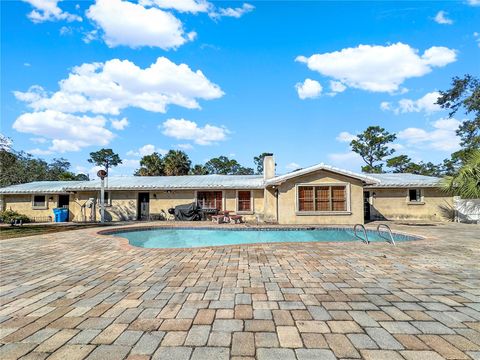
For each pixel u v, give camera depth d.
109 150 61.19
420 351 2.63
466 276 5.26
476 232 12.28
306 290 4.46
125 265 6.27
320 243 9.26
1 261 6.76
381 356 2.54
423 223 17.22
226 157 56.19
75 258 7.06
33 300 4.07
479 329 3.08
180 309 3.69
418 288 4.54
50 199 22.50
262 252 7.71
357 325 3.19
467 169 13.43
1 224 19.17
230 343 2.79
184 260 6.74
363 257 6.99
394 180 20.92
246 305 3.82
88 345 2.77
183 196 21.33
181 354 2.60
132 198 21.69
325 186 16.89
